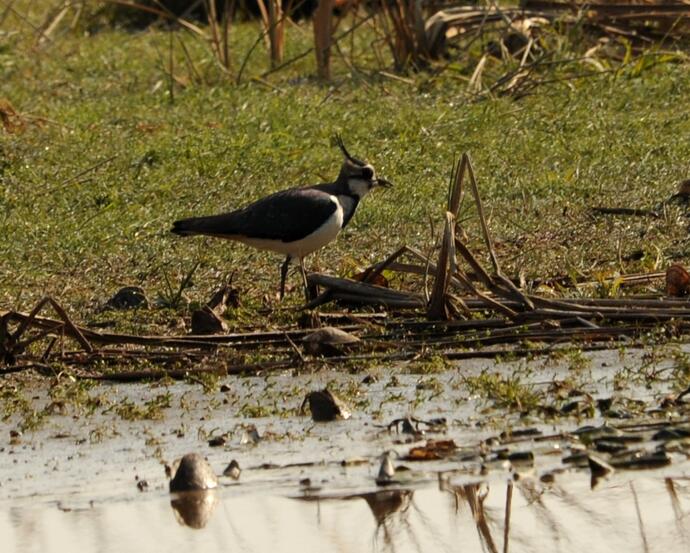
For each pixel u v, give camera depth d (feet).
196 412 32.94
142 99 71.05
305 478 28.81
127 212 50.01
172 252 45.83
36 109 68.74
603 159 53.93
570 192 50.01
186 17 98.99
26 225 48.65
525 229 46.37
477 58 73.41
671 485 28.50
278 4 78.28
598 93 64.69
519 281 40.63
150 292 42.52
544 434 30.53
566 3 74.69
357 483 28.55
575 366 34.68
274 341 37.24
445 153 56.29
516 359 35.55
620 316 37.27
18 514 27.71
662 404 31.71
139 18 101.04
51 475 29.53
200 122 64.08
